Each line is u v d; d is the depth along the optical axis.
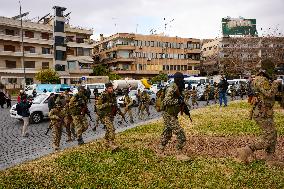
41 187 6.73
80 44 77.62
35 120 19.67
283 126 13.61
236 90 44.03
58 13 72.44
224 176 6.93
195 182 6.61
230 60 91.94
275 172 7.08
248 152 7.68
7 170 8.27
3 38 64.50
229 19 101.12
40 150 11.41
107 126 9.84
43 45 71.56
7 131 16.70
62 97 13.62
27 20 72.06
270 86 7.46
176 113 8.64
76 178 7.20
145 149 9.70
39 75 61.47
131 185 6.58
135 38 85.56
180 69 93.19
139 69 86.19
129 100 18.72
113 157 8.89
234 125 14.24
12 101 42.66
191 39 94.75
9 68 65.81
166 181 6.74
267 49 90.56
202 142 10.56
